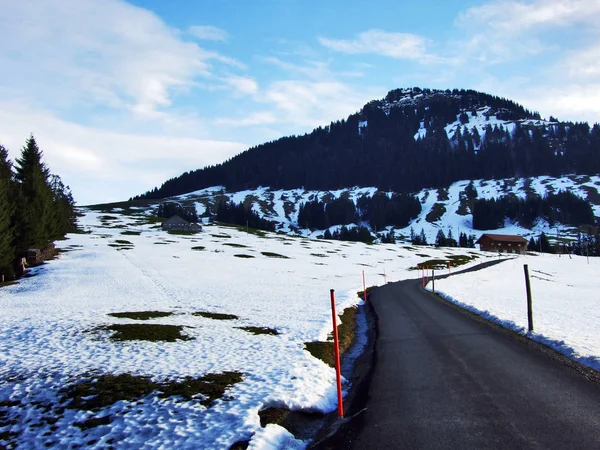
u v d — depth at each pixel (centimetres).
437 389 979
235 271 5078
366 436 743
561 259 11012
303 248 9419
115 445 772
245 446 736
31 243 5038
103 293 3086
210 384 1062
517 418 777
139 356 1345
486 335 1670
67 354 1358
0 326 1775
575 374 1067
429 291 3978
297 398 948
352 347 1619
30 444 794
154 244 8225
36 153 6238
